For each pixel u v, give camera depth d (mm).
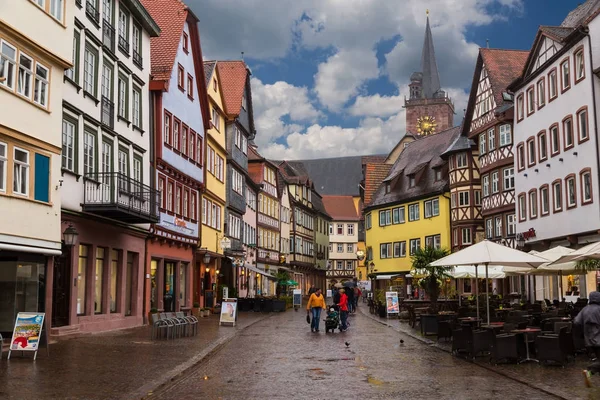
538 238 40125
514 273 27797
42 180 20297
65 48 21500
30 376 12836
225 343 21234
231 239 48938
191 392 11641
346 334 25625
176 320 22750
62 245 22562
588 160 33719
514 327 16406
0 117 18312
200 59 38531
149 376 13023
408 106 145000
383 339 23188
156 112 31922
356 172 137625
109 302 26234
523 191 42625
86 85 24375
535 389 12008
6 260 19562
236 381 12961
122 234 27562
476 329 17734
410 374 14023
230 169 48281
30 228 19625
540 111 39906
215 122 44281
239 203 51812
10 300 19531
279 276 55969
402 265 65188
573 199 35781
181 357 16375
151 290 31625
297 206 83625
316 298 26891
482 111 49812
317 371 14492
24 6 19312
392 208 67312
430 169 62656
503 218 46906
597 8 35719
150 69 31984
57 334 21500
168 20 35281
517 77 46594
